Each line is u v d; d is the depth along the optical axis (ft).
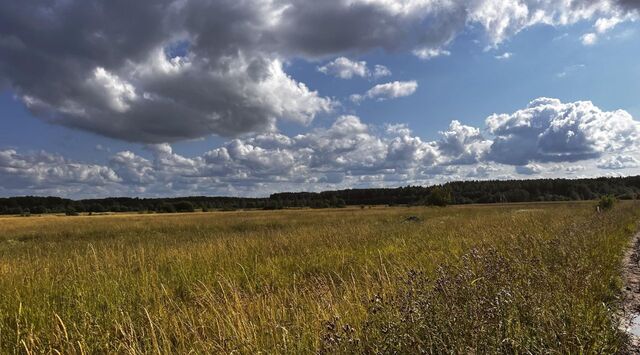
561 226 49.47
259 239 48.21
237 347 13.15
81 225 123.65
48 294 21.66
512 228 50.24
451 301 14.61
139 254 36.11
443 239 44.57
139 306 19.13
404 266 26.91
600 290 20.93
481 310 13.42
